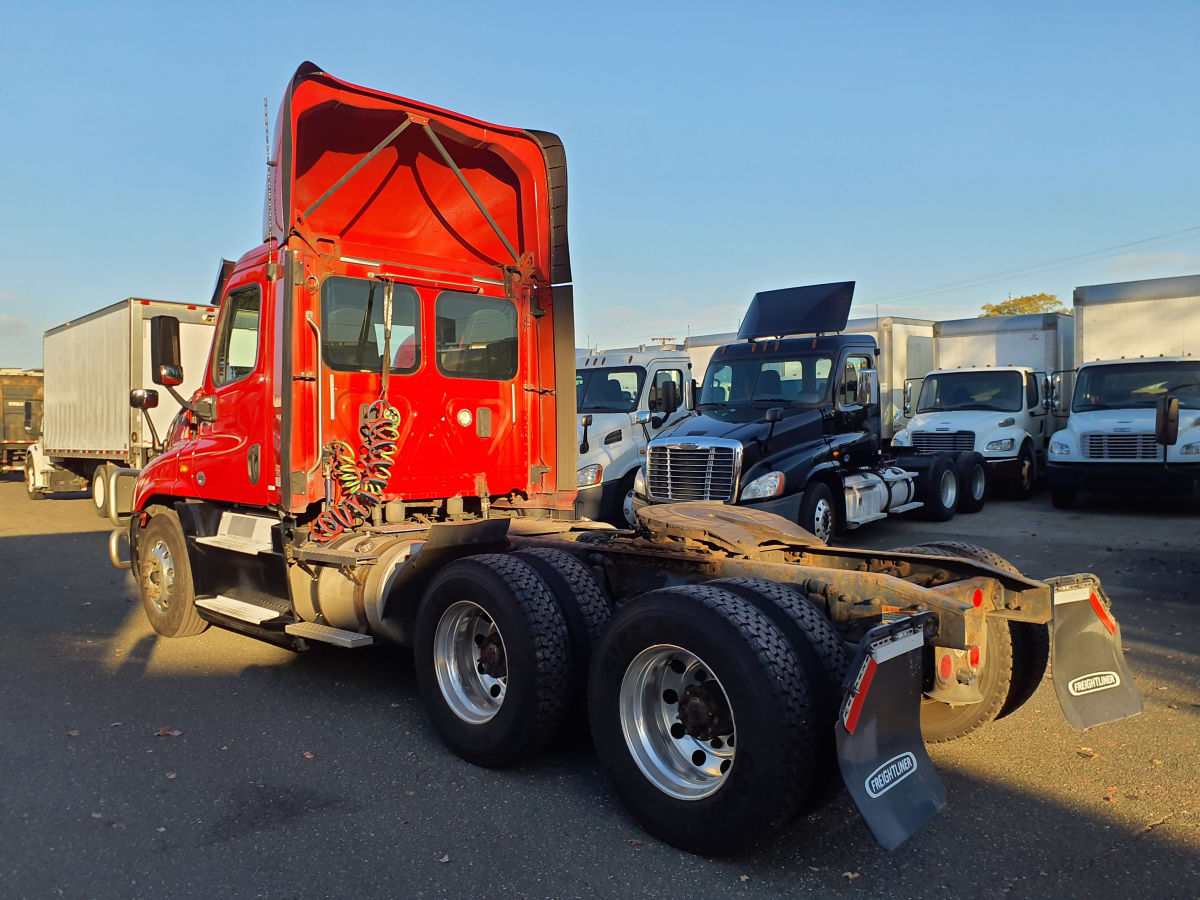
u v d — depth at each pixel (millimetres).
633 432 12688
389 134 5723
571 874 3451
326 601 5461
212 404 6293
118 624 7582
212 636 7180
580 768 4520
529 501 6727
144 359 14758
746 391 12172
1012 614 4094
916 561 4414
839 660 3574
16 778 4379
